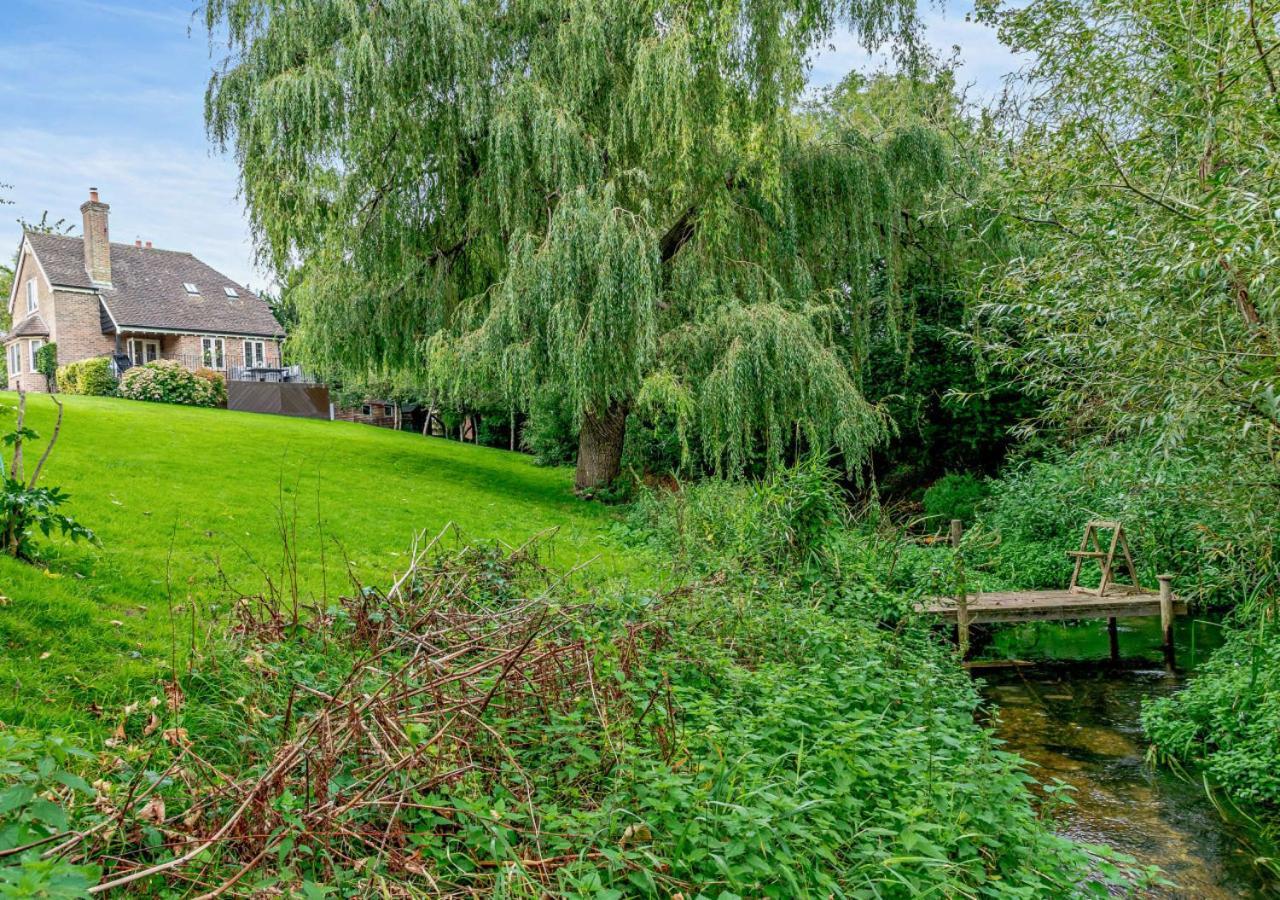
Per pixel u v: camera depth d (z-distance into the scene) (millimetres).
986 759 4141
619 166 12664
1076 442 6367
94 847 2273
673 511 9922
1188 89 4875
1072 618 8922
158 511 8148
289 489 11008
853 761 3705
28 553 5391
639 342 11477
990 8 5934
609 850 2594
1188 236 4211
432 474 15078
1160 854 4617
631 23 12133
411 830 2828
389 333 14258
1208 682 6426
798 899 2730
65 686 3771
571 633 4691
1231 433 4375
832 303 13086
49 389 30234
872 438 12500
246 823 2529
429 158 13117
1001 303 5840
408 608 4832
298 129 11656
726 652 5148
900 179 13461
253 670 3877
